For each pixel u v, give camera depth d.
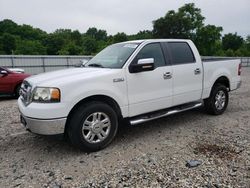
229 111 6.32
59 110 3.54
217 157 3.62
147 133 4.75
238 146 4.01
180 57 5.04
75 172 3.32
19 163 3.62
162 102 4.68
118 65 4.28
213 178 3.06
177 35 47.81
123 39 63.44
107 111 3.98
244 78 15.73
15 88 9.26
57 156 3.82
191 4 46.72
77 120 3.72
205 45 47.78
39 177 3.21
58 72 4.27
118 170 3.33
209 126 5.09
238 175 3.12
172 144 4.17
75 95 3.66
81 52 67.69
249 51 76.19
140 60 4.19
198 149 3.92
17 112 6.59
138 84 4.31
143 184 2.98
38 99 3.62
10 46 65.62
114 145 4.20
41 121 3.52
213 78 5.64
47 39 70.25
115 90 4.05
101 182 3.05
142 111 4.43
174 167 3.36
